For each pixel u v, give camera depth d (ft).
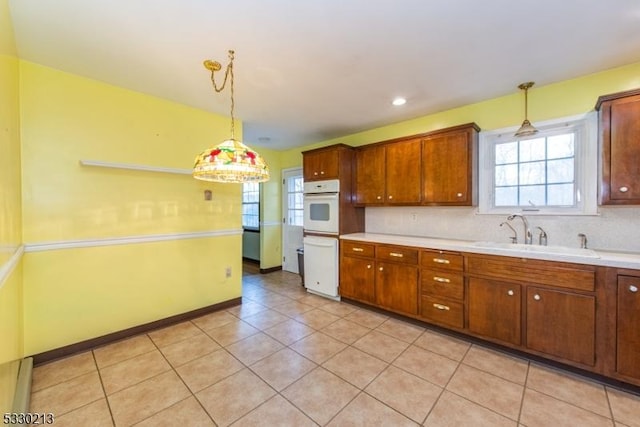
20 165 6.64
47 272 7.17
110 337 8.17
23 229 6.81
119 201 8.32
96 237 7.91
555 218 8.27
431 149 9.85
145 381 6.40
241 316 10.21
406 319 9.74
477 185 9.56
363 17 5.31
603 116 6.68
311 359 7.32
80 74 7.48
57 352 7.30
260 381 6.40
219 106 9.82
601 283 6.22
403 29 5.68
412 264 9.40
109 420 5.25
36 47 6.23
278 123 11.80
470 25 5.57
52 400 5.76
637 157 6.30
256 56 6.64
